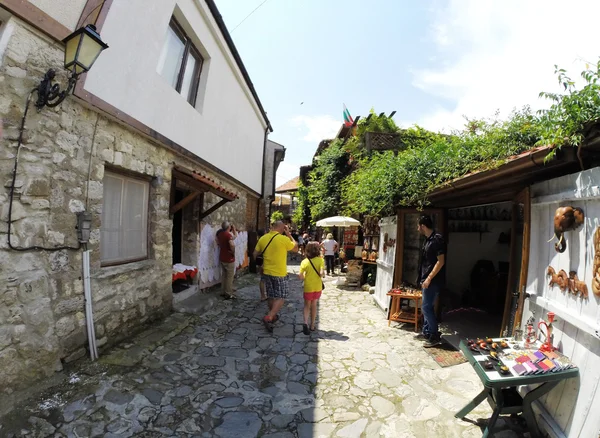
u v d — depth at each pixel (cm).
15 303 271
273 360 395
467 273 692
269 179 1549
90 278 354
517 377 228
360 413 290
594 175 212
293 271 1230
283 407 297
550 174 296
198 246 676
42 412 260
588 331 209
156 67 474
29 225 284
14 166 270
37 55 286
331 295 790
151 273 480
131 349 388
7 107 263
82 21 326
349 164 1265
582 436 207
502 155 337
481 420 279
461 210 693
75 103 335
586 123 213
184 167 573
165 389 314
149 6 441
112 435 246
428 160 479
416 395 320
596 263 209
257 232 1176
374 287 817
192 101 648
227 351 413
